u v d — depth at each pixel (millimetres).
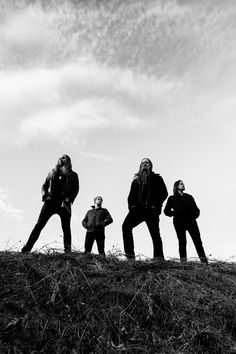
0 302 3984
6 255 5051
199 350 3738
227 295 4660
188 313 4219
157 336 3863
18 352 3408
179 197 7230
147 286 4555
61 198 6770
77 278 4539
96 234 8297
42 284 4367
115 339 3795
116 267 5082
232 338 3977
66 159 6988
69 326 3824
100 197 8531
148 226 6434
